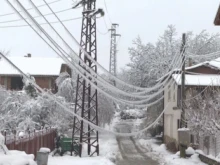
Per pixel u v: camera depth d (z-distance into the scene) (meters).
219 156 21.11
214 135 20.55
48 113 29.94
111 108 46.78
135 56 50.00
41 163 18.05
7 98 28.77
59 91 39.00
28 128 27.20
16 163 12.88
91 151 28.19
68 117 32.28
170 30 50.84
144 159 25.33
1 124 26.22
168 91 36.00
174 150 29.45
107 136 42.16
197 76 33.41
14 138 17.39
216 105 20.83
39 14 8.53
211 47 51.69
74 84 40.19
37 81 43.78
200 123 22.30
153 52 49.44
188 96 30.06
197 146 26.12
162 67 47.72
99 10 20.25
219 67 34.69
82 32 23.45
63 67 48.94
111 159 24.98
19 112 28.67
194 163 22.77
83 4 19.06
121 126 54.12
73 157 25.11
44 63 46.69
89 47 23.28
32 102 29.28
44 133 24.45
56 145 27.84
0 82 42.84
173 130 32.41
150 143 36.28
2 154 13.74
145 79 48.81
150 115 43.59
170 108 34.59
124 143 35.53
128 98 41.16
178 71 29.81
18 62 46.75
